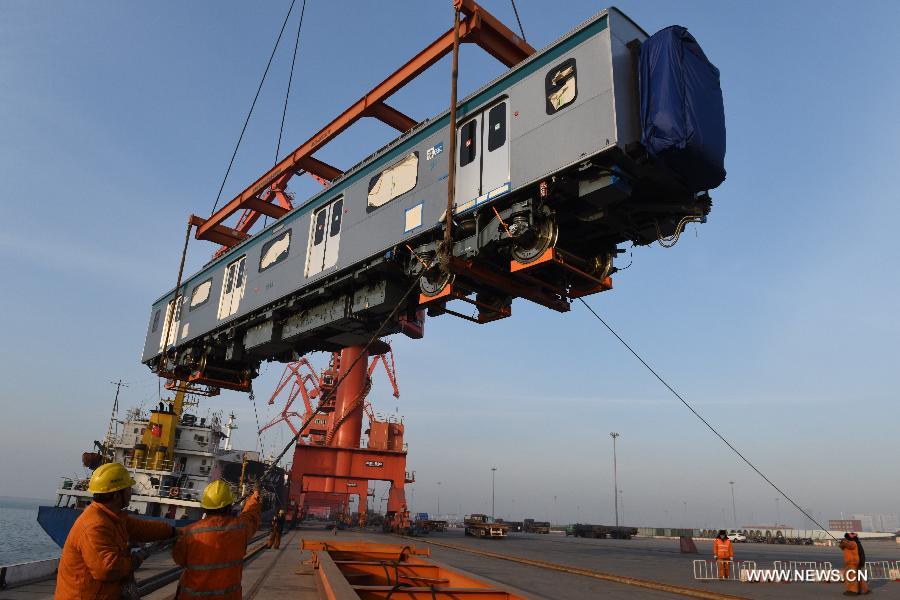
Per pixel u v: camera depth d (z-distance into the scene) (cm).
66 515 3194
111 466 390
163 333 3266
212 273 2927
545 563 2131
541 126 1396
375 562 975
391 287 1881
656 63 1280
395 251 1748
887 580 1908
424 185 1706
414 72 2095
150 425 3612
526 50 1883
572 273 1571
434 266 1612
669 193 1404
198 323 2897
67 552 363
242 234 3434
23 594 1095
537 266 1418
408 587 689
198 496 3606
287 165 2775
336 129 2503
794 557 3067
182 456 3812
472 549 2919
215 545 411
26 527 12412
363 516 4859
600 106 1283
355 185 2022
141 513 3356
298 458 4628
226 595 409
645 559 2580
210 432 3900
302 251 2212
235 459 4528
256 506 470
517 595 667
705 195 1402
